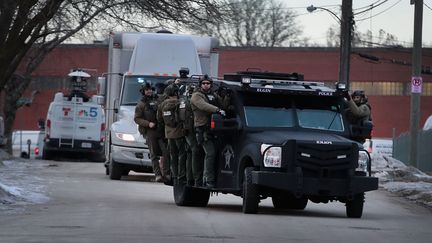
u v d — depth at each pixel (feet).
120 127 199.52
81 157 345.72
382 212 140.67
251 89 128.98
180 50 209.77
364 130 130.72
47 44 352.90
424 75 559.79
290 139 119.65
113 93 218.18
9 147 368.07
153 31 229.86
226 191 129.08
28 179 188.85
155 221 112.27
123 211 125.80
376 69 564.30
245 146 124.77
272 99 130.72
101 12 215.51
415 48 244.63
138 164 197.16
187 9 211.41
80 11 210.79
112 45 220.43
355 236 101.14
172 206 140.46
